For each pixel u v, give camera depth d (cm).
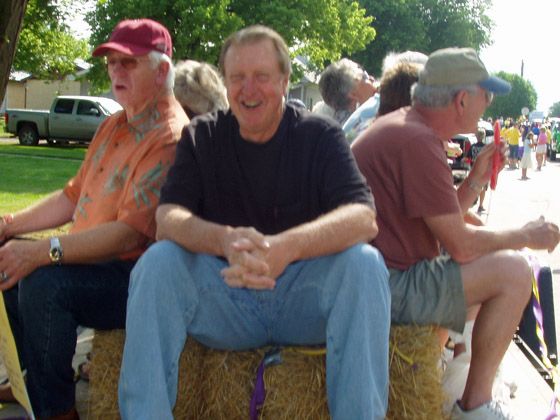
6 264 269
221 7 2152
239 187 270
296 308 251
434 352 271
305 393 261
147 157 292
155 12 2186
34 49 2872
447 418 293
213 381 268
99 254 280
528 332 366
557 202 1522
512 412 311
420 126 290
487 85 306
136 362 233
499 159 369
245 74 258
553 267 823
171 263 238
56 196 346
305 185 268
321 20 2430
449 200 280
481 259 283
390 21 4462
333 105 602
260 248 228
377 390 238
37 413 278
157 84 304
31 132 2572
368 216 248
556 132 3628
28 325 273
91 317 280
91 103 2519
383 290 237
